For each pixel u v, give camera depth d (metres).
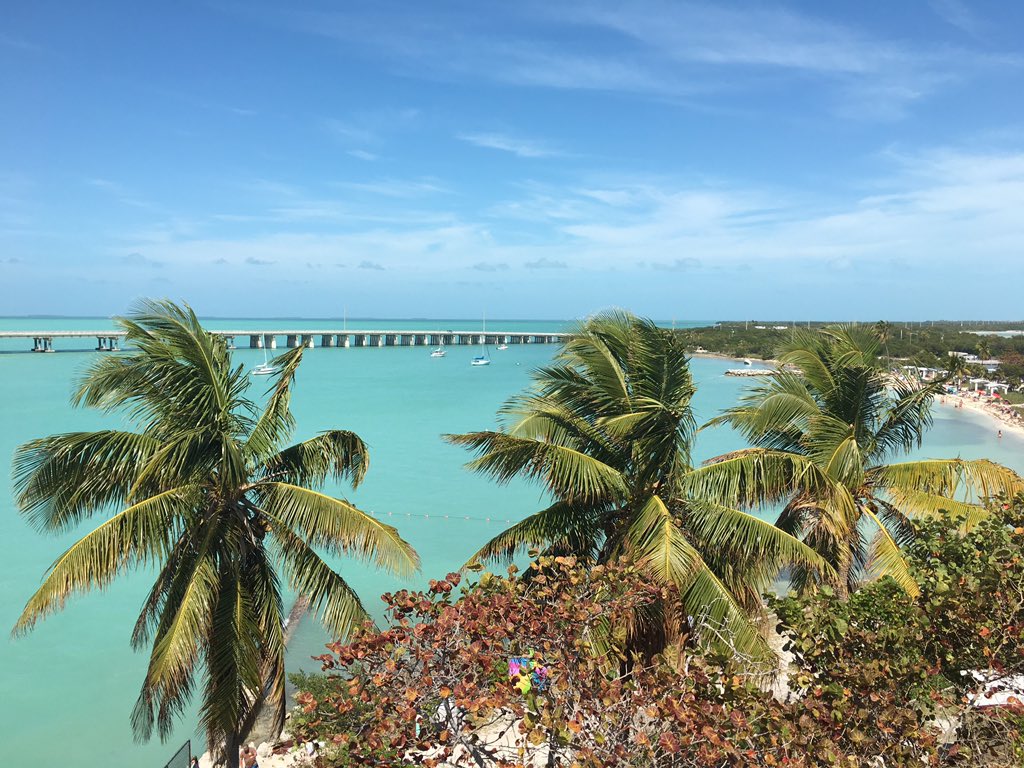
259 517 12.32
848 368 14.34
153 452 11.48
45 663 23.23
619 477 12.12
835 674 7.64
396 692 6.51
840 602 8.84
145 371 11.65
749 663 8.59
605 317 13.50
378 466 50.62
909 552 11.06
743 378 122.06
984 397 108.62
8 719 20.12
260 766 15.55
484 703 5.98
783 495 13.58
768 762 5.94
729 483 11.99
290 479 12.73
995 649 7.82
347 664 6.86
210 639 11.25
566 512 12.69
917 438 15.05
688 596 11.16
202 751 19.17
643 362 12.63
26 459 10.91
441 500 41.97
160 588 12.06
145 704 12.35
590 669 6.62
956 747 6.99
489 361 160.00
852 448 13.12
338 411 76.62
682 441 12.30
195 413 11.89
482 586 7.77
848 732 6.95
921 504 13.52
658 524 11.17
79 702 21.12
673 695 6.60
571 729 5.85
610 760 5.81
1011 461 62.19
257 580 12.30
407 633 6.91
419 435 62.38
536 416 12.87
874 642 8.02
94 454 11.15
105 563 10.47
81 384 11.57
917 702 7.72
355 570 31.41
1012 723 7.41
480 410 77.94
